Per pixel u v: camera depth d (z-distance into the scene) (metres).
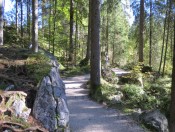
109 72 18.53
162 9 28.17
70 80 18.61
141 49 25.83
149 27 32.91
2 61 10.64
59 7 27.91
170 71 30.20
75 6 27.50
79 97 13.94
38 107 8.18
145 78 20.58
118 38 45.78
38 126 7.72
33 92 8.61
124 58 48.38
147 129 9.97
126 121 10.66
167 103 13.23
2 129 6.95
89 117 11.01
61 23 31.38
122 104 12.92
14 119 7.34
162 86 17.78
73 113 11.41
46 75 9.16
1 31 15.20
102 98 13.31
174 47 7.72
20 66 10.23
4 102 7.56
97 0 14.08
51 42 26.03
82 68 23.19
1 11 15.08
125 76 18.64
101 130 9.75
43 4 27.56
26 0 27.58
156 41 36.62
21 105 7.86
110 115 11.33
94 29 14.37
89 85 16.16
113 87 14.91
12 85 8.66
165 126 10.16
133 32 38.34
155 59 38.69
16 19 27.17
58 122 8.30
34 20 13.29
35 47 13.40
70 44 25.80
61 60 25.27
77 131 9.54
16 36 25.23
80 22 28.72
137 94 14.25
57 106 8.49
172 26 28.23
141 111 12.22
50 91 8.66
